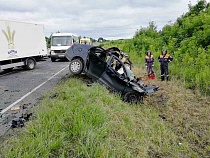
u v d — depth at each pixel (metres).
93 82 8.11
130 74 7.44
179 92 8.45
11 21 11.45
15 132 3.97
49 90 7.36
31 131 3.71
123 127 4.44
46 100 5.85
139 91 7.01
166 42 19.50
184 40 15.24
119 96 6.98
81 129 3.71
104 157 3.21
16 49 11.86
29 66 13.22
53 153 3.22
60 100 5.67
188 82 9.80
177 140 4.67
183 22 18.17
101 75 7.71
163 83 9.93
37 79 9.75
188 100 7.49
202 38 13.97
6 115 4.95
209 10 18.16
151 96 7.97
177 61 12.30
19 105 5.70
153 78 10.88
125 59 9.12
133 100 7.04
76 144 3.46
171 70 11.74
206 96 7.85
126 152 3.52
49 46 20.72
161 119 5.80
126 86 7.30
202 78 8.97
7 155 3.03
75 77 9.09
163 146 4.26
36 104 5.73
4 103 5.91
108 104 5.79
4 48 10.93
